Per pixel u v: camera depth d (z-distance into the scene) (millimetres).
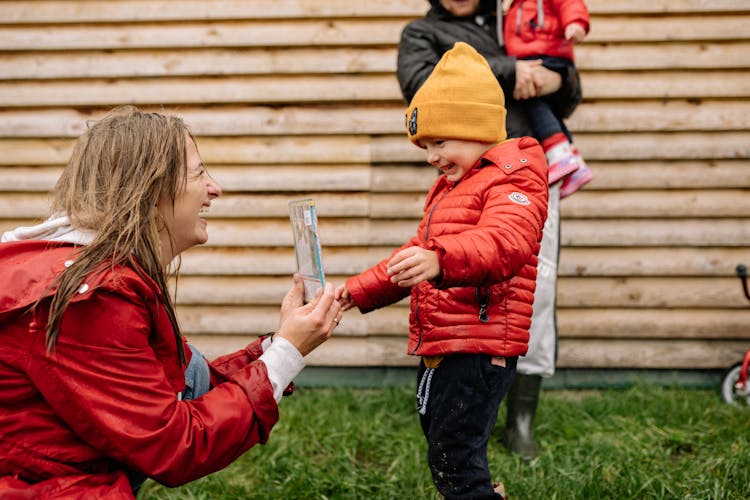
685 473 2680
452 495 2033
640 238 3842
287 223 3949
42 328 1507
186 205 1778
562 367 3914
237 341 4004
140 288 1580
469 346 1985
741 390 3541
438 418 2033
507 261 1803
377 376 3953
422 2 3775
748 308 3844
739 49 3729
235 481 2791
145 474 1669
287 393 1872
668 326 3863
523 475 2768
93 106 3936
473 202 2002
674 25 3730
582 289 3871
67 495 1498
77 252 1600
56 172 3979
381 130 3855
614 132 3807
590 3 3730
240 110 3912
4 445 1539
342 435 3133
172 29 3871
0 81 3949
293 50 3855
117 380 1529
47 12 3885
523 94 2721
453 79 2049
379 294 2213
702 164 3805
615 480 2623
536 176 2000
